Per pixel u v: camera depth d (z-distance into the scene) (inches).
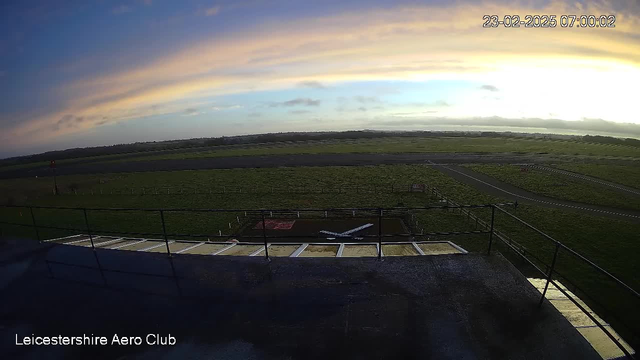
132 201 1347.2
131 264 232.5
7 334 155.1
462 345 131.3
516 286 178.1
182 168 2239.2
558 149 2755.9
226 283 194.2
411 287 179.6
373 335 139.3
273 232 873.5
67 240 609.9
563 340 132.6
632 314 453.1
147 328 153.6
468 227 855.1
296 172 1844.2
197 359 130.7
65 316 168.7
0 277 219.8
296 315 156.9
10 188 1765.5
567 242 733.3
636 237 760.3
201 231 920.3
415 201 1168.2
